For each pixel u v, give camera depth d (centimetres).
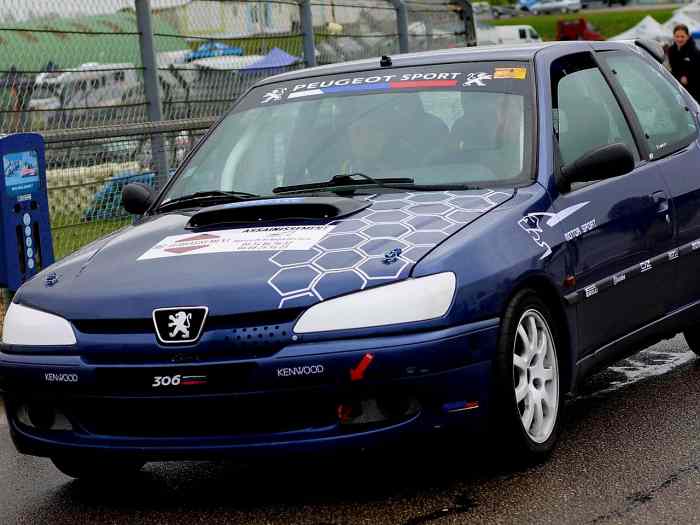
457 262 529
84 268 579
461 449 590
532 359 569
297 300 514
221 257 548
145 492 585
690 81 1877
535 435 570
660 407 673
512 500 522
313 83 718
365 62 725
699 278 744
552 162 625
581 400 703
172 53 1138
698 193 745
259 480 586
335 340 508
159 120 1082
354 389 507
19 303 574
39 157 913
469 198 594
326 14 1359
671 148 747
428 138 649
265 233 568
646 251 679
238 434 518
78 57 1015
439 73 686
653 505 508
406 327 509
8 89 958
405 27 1477
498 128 641
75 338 538
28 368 547
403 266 522
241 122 712
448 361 512
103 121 1038
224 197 650
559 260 589
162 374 518
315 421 514
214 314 516
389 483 560
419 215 571
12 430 570
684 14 5175
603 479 546
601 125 695
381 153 650
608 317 639
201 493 575
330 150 664
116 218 1022
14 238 900
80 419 544
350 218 576
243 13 1220
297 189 642
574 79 698
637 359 807
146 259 566
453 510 514
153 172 1056
